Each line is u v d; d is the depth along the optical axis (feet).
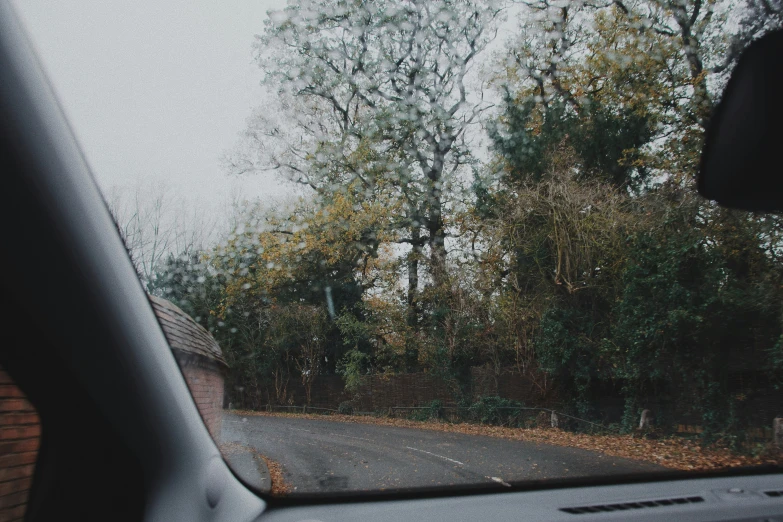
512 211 54.44
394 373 68.08
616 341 39.96
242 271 62.03
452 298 63.21
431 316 65.46
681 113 41.27
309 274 69.92
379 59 72.64
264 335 63.05
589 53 53.83
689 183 38.34
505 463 16.12
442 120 71.20
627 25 48.16
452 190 69.10
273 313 64.90
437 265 66.80
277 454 14.62
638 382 36.68
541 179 54.08
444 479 12.25
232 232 63.36
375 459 16.46
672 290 34.06
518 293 54.39
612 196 45.37
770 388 30.17
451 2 68.13
